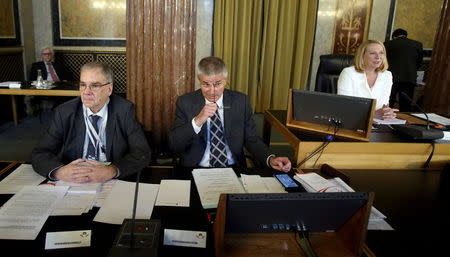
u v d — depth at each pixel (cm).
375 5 461
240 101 173
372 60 221
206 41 433
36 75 425
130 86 284
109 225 95
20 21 446
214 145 166
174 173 134
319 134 172
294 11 439
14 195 109
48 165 123
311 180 130
